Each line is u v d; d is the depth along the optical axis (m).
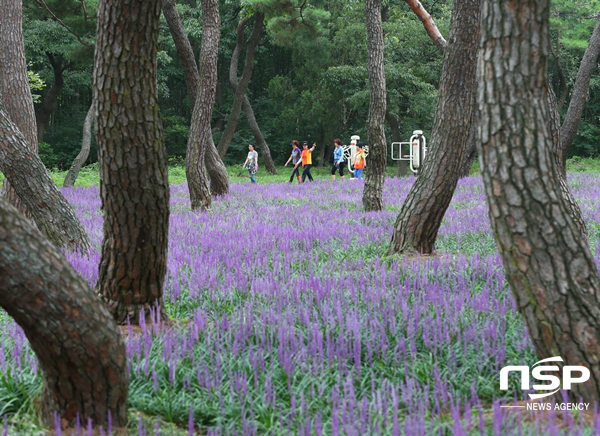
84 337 3.90
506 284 7.64
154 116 6.11
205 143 17.91
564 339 4.04
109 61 5.84
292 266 9.50
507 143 4.03
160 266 6.64
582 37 45.81
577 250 4.03
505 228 4.11
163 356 5.41
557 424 4.12
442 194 10.07
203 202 17.91
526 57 3.97
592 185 24.02
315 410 4.63
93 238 12.34
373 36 15.32
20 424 4.29
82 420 4.18
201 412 4.64
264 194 22.84
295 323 6.40
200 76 17.59
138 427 4.20
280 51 57.66
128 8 5.68
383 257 10.11
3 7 12.41
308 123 49.47
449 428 4.09
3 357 5.04
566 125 16.16
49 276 3.71
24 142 10.16
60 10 30.86
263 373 5.11
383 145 15.95
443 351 5.55
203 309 7.15
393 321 5.94
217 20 17.50
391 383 4.62
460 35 9.60
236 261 9.29
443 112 9.98
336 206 18.48
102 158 6.12
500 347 5.32
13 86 12.56
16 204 12.56
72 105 57.75
